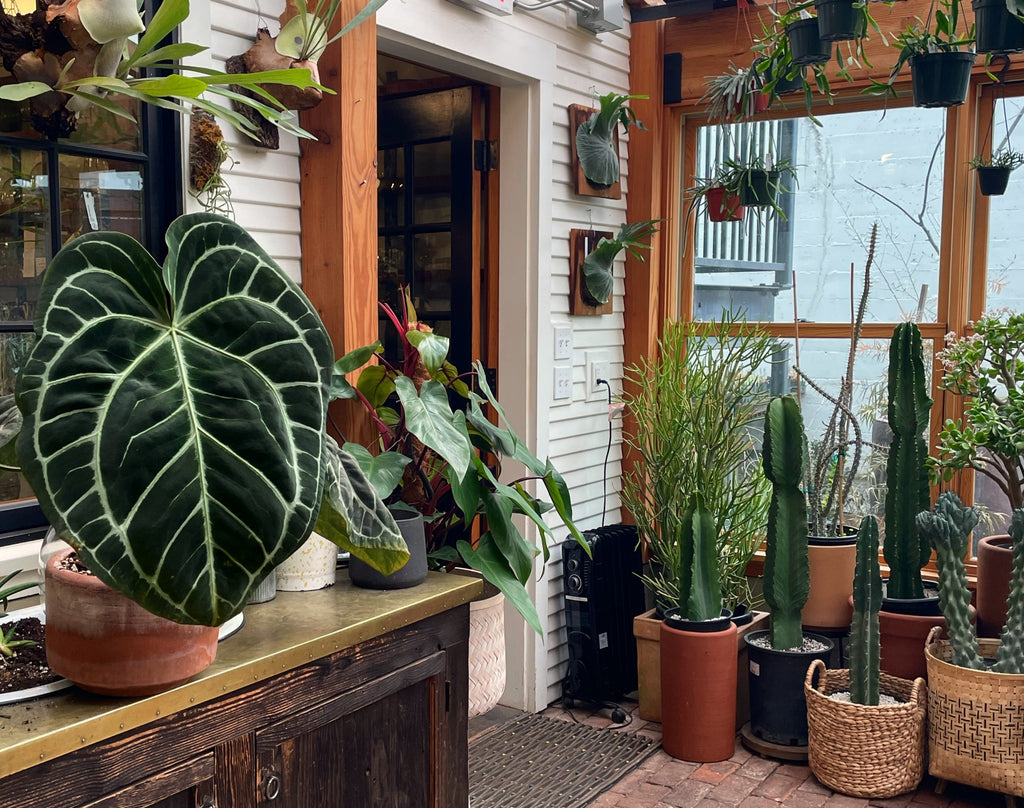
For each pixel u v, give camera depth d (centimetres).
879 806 312
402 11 299
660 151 431
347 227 260
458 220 379
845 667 367
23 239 208
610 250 400
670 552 387
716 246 434
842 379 390
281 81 167
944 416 387
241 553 120
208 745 152
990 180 362
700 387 393
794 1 343
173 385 123
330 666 175
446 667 208
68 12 160
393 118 394
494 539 249
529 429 379
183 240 129
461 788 213
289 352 131
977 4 304
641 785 328
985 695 297
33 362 115
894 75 325
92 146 218
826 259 410
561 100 387
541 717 383
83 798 135
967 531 312
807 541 348
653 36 421
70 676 140
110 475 115
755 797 318
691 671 342
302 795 171
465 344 379
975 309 382
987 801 316
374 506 174
